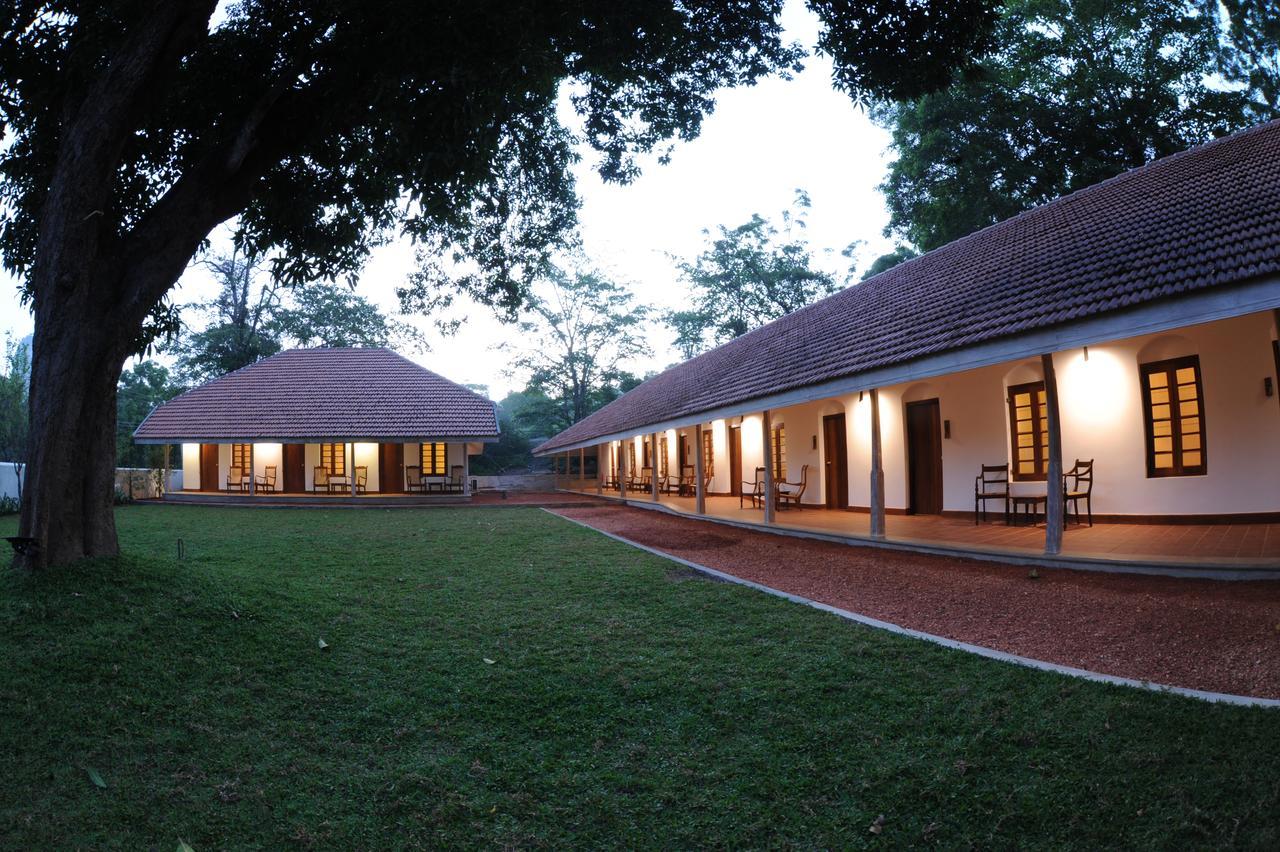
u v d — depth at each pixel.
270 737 4.74
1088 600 7.16
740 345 23.47
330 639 6.52
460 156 7.53
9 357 28.11
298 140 7.92
